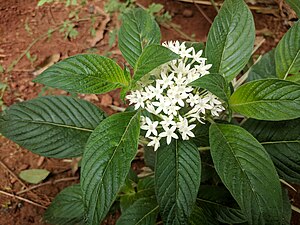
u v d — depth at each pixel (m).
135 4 0.47
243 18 0.25
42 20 0.45
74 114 0.26
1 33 0.44
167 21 0.46
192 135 0.22
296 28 0.26
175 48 0.24
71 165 0.38
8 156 0.38
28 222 0.35
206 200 0.29
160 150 0.23
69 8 0.46
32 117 0.26
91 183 0.20
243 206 0.21
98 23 0.45
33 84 0.41
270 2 0.47
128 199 0.30
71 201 0.30
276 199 0.21
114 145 0.21
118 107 0.41
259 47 0.45
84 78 0.22
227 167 0.22
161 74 0.23
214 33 0.25
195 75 0.23
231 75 0.25
